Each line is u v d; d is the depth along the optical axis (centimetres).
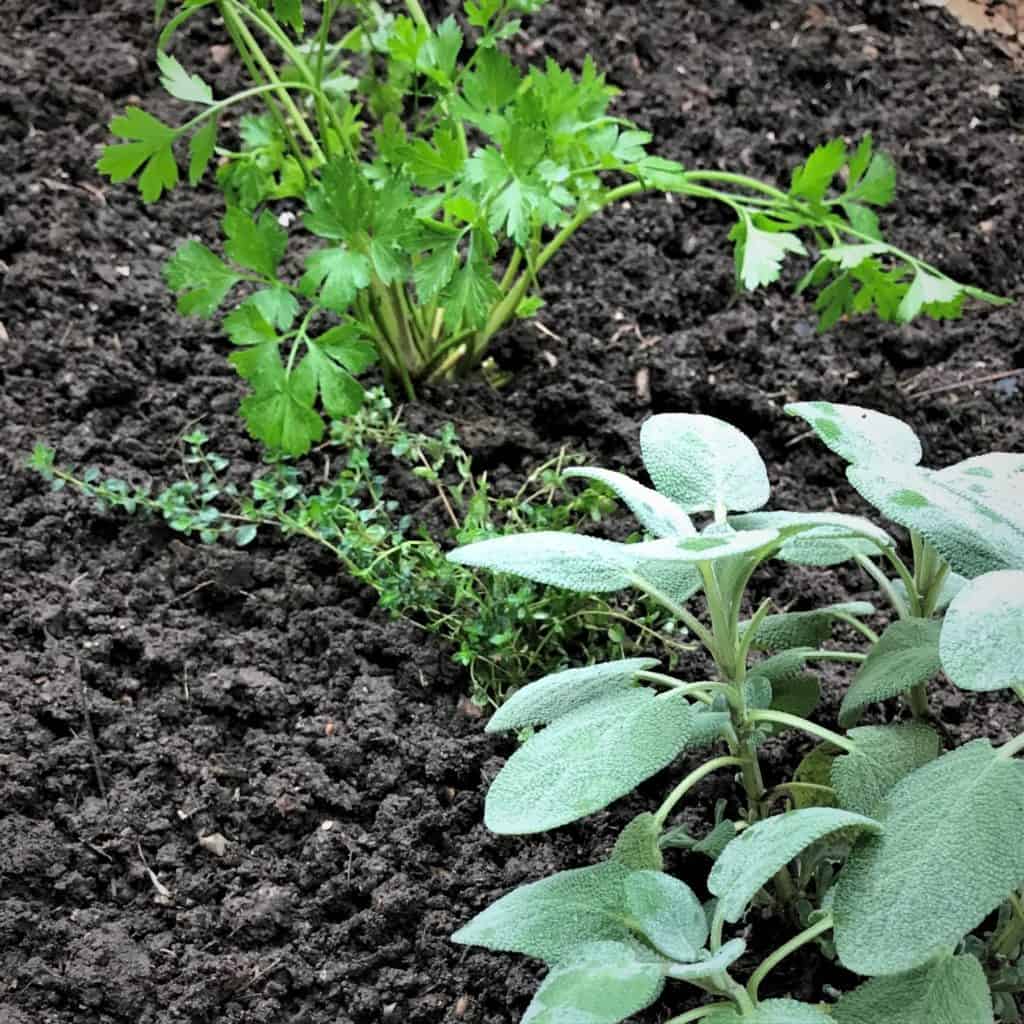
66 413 134
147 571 129
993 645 103
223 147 147
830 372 139
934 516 108
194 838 119
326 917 118
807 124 153
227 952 116
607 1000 103
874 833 106
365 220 126
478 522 127
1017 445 136
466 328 136
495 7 134
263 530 131
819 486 135
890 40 165
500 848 119
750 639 112
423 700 125
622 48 158
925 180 150
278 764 122
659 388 137
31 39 151
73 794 120
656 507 112
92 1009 114
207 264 128
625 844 110
